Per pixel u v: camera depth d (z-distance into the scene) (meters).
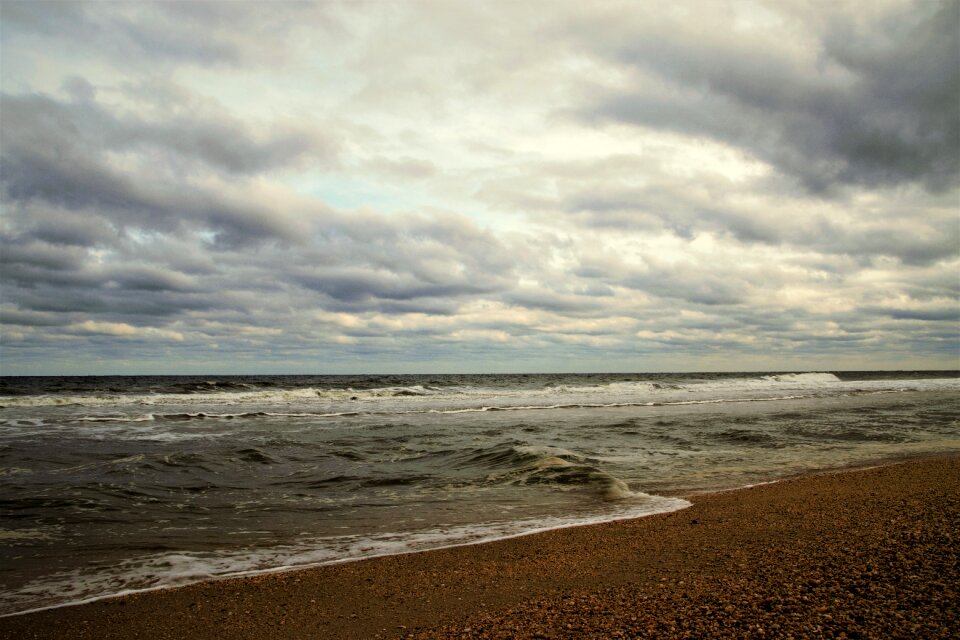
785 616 4.43
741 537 7.64
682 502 10.77
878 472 12.69
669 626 4.46
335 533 8.84
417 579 6.54
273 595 6.14
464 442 18.62
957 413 29.28
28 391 41.44
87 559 7.51
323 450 16.69
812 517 8.50
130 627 5.36
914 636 3.87
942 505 8.58
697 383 61.50
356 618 5.41
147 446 17.14
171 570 7.09
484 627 4.89
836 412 29.81
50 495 10.87
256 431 21.16
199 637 5.09
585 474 12.78
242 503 10.74
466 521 9.56
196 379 103.75
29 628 5.36
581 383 66.62
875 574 5.27
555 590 5.87
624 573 6.31
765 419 26.28
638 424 24.12
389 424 23.94
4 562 7.36
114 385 60.19
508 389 49.47
